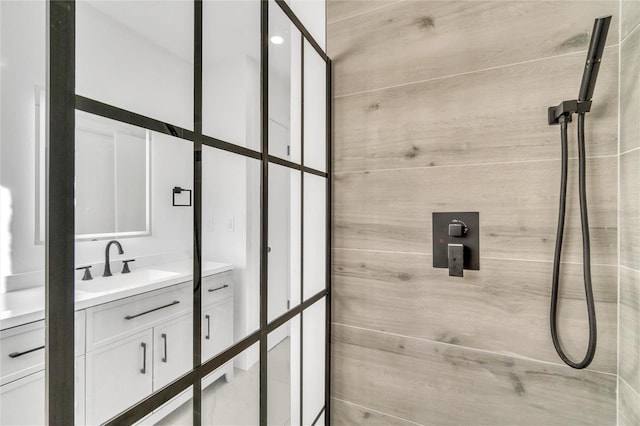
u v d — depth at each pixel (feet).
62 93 1.40
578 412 2.87
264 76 2.82
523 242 3.07
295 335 3.42
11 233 2.02
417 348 3.50
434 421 3.41
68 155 1.41
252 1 2.78
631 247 2.55
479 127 3.24
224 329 2.51
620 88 2.73
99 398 2.22
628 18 2.62
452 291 3.34
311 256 3.75
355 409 3.83
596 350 2.81
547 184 2.99
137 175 2.18
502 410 3.14
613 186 2.77
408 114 3.55
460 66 3.33
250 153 2.70
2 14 1.93
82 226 1.94
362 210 3.78
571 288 2.89
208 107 2.33
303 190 3.59
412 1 3.55
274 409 3.13
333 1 3.99
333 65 3.95
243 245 2.68
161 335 2.35
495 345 3.17
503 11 3.16
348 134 3.87
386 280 3.65
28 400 1.98
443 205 3.38
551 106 2.98
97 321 2.19
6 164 2.01
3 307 2.03
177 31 2.14
